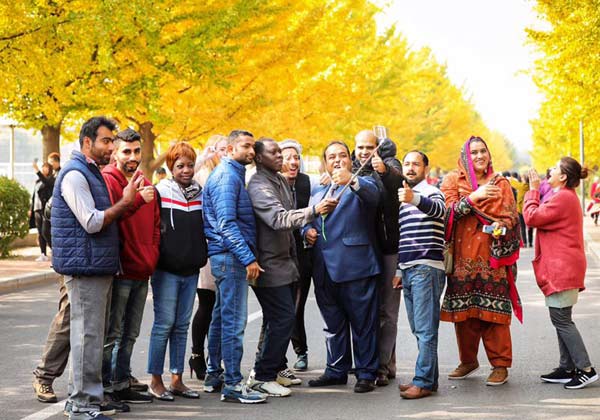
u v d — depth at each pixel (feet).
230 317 22.71
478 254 24.41
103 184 20.27
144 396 22.47
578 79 69.05
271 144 23.39
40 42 54.70
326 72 90.68
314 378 25.68
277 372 24.16
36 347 29.96
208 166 27.73
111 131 20.33
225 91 71.67
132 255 21.66
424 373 22.98
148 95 65.51
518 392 23.52
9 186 62.75
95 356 20.03
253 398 22.39
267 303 23.44
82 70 58.90
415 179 24.26
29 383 24.41
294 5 72.33
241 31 68.54
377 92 110.52
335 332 24.70
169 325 22.89
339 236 24.12
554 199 24.58
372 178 24.44
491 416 20.85
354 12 88.89
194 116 71.36
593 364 27.07
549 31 66.44
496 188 23.82
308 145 86.38
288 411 21.48
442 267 23.54
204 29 63.98
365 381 23.77
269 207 22.82
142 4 56.44
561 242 24.41
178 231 22.71
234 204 22.57
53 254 19.84
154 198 22.22
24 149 111.96
